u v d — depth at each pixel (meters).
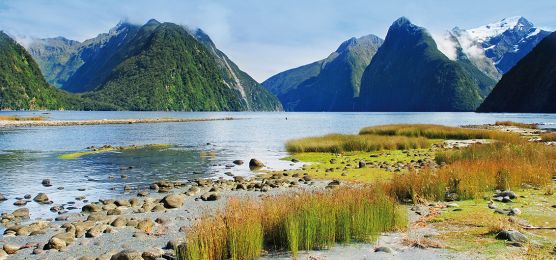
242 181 22.06
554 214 11.95
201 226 9.45
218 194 17.53
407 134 51.22
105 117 148.25
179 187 20.92
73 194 19.39
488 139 46.84
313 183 20.91
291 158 33.03
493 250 8.78
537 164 19.27
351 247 9.46
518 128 68.88
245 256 8.88
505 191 14.85
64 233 11.91
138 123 109.31
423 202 14.25
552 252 8.52
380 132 52.56
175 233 12.15
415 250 9.02
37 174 25.62
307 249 9.38
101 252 10.59
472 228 10.66
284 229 9.82
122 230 12.60
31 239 11.93
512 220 11.13
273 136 62.69
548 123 89.56
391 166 25.95
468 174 15.89
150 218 14.10
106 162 31.55
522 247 8.91
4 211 15.95
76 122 99.19
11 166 29.22
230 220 9.50
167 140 54.47
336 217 10.09
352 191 12.34
